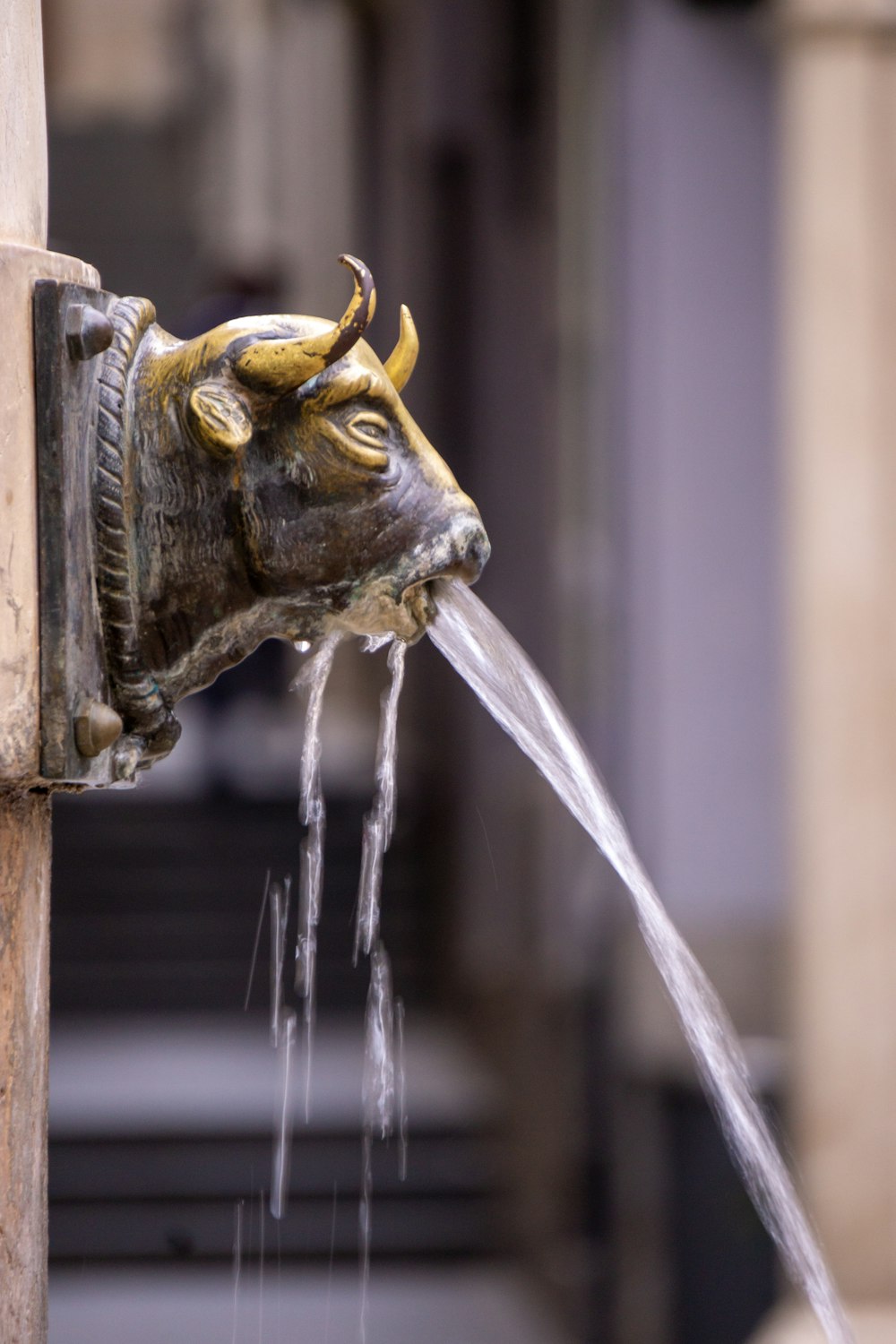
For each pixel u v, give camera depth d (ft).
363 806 64.28
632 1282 37.73
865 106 26.22
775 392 38.29
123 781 9.53
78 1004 59.21
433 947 61.46
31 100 8.94
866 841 26.25
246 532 9.57
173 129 109.70
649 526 38.81
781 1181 11.06
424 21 61.46
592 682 43.21
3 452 8.55
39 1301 8.95
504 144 52.47
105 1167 45.62
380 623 9.96
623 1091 38.22
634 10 39.52
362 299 9.28
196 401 9.21
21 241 8.81
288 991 60.49
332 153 89.35
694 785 38.11
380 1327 39.93
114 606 9.20
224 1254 44.27
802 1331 25.26
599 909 40.14
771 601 38.27
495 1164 47.14
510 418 51.52
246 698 63.87
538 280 48.06
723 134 38.27
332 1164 46.83
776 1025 37.45
